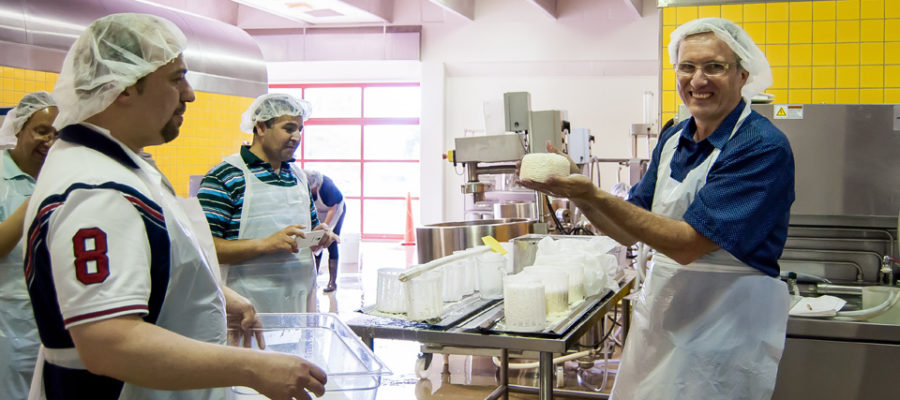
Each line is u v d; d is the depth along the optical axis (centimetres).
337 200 444
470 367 447
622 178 1025
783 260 330
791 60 365
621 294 288
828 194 312
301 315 170
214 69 709
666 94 379
